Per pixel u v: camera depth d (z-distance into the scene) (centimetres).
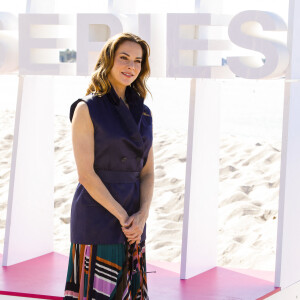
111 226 303
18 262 453
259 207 726
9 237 443
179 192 773
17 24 458
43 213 474
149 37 423
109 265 303
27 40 435
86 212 304
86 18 426
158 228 652
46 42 436
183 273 422
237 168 887
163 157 933
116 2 446
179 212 705
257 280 425
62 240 633
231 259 580
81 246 307
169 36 418
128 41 305
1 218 731
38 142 464
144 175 327
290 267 423
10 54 443
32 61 438
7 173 892
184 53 421
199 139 427
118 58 304
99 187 299
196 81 419
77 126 299
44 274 426
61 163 916
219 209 725
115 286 303
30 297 386
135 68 306
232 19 411
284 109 405
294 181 421
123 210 301
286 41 435
